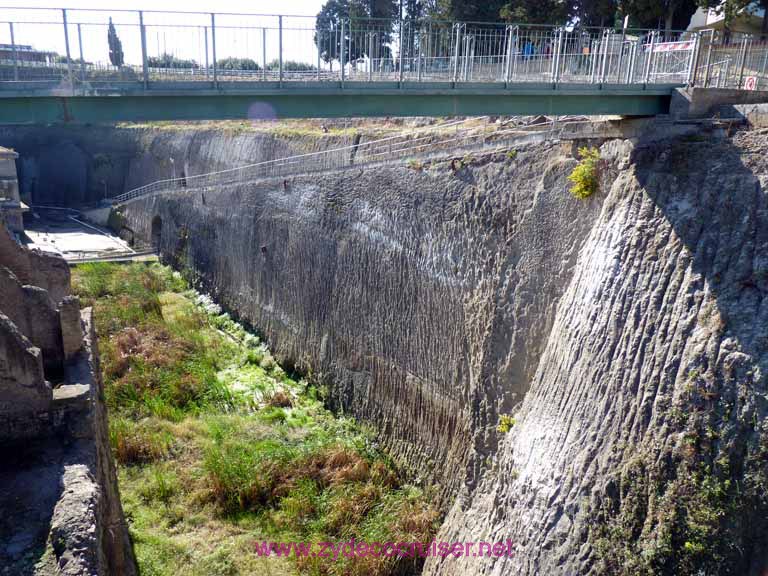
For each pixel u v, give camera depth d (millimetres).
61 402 10984
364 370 23125
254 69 15195
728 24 24938
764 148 12086
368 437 22062
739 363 10672
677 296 12000
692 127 13727
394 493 18906
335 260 25281
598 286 13547
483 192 18234
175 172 47312
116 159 58094
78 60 13297
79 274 37219
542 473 12891
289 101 14180
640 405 11648
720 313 11227
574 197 15680
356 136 28094
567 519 11930
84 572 8250
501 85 15000
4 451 10539
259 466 18828
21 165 59906
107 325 28922
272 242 30484
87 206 59312
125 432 20234
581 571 11281
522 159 17344
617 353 12516
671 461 10883
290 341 28469
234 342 31031
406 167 21438
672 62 16891
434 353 19578
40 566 8250
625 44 16953
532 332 16141
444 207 19531
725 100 14789
